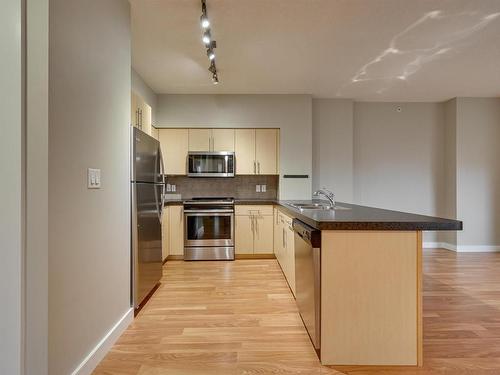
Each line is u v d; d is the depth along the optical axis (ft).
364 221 5.58
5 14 3.88
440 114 16.80
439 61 11.14
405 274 5.73
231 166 14.84
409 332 5.77
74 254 5.21
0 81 3.89
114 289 6.84
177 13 8.07
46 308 4.29
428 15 8.16
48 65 4.44
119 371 5.74
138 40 9.56
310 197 15.11
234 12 8.02
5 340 3.91
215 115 14.96
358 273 5.72
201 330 7.34
